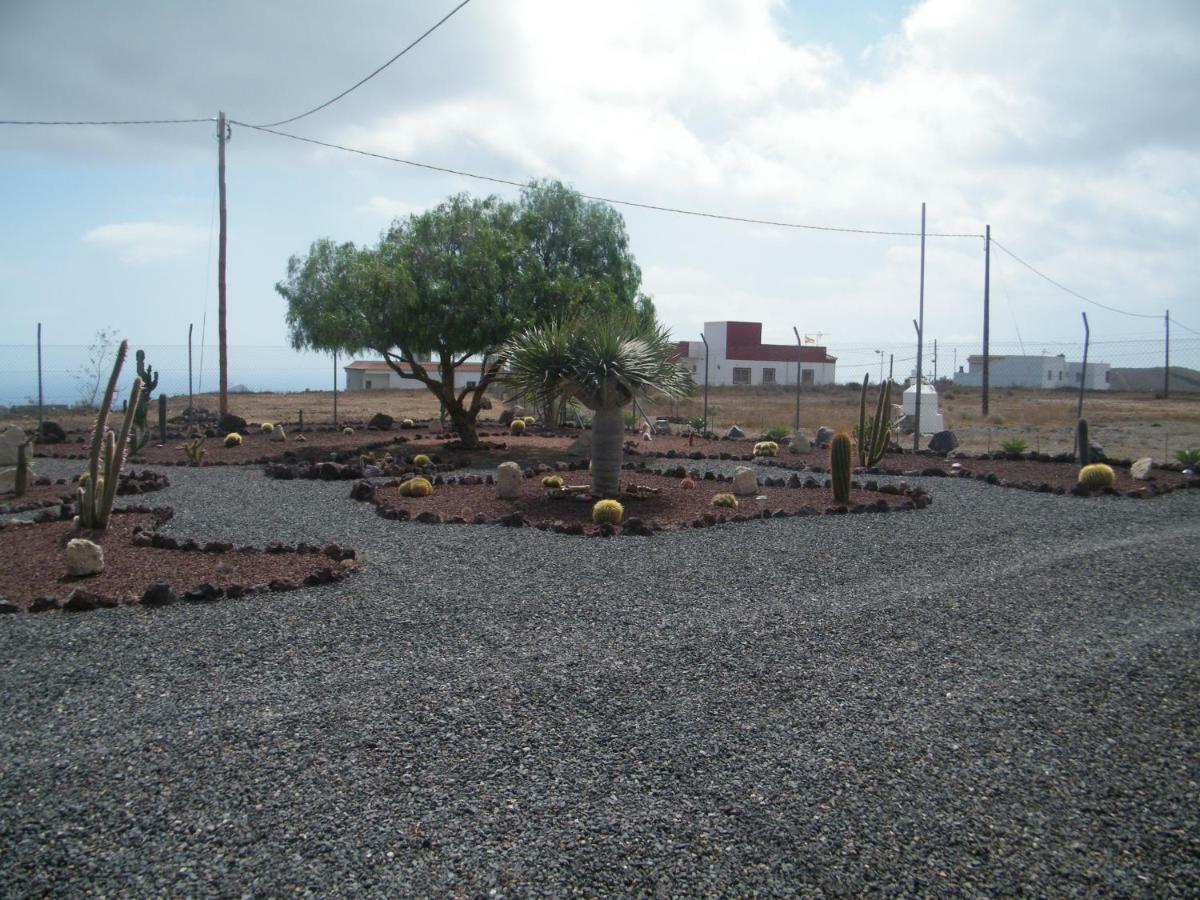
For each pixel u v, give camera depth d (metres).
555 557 8.60
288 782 3.99
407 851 3.46
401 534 9.83
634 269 24.05
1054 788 4.04
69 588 7.19
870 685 5.25
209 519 10.80
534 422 26.75
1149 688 5.23
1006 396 51.66
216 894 3.18
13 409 31.56
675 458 18.36
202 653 5.71
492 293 19.14
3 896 3.15
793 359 69.12
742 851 3.49
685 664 5.55
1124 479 14.87
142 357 18.56
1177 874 3.39
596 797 3.89
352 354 19.39
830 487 13.78
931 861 3.45
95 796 3.84
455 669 5.43
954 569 8.15
